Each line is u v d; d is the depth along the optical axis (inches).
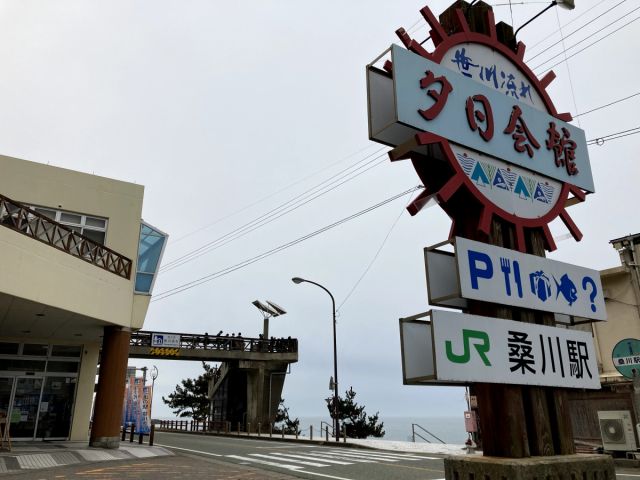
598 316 189.8
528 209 190.4
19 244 473.4
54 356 704.4
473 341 150.9
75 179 681.6
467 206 178.2
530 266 174.6
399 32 183.3
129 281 654.5
